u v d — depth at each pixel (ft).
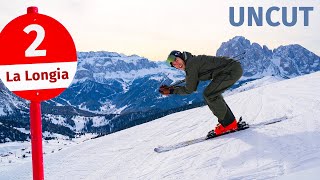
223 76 17.42
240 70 17.44
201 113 35.65
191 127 27.94
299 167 10.41
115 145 28.99
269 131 16.47
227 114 18.21
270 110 24.29
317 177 8.94
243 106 30.63
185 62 17.66
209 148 16.62
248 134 16.94
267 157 12.57
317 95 28.09
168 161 17.39
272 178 9.93
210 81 17.80
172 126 31.07
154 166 17.63
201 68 17.48
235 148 15.12
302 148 12.63
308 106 22.03
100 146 30.27
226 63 17.43
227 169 12.67
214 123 27.25
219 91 17.57
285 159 11.76
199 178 12.55
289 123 17.30
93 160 25.40
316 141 13.29
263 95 36.99
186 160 16.01
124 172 18.93
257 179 10.30
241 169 12.07
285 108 23.54
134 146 26.37
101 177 19.75
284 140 14.37
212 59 17.57
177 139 24.07
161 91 18.28
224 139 17.39
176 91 18.12
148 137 28.66
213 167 13.42
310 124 16.26
